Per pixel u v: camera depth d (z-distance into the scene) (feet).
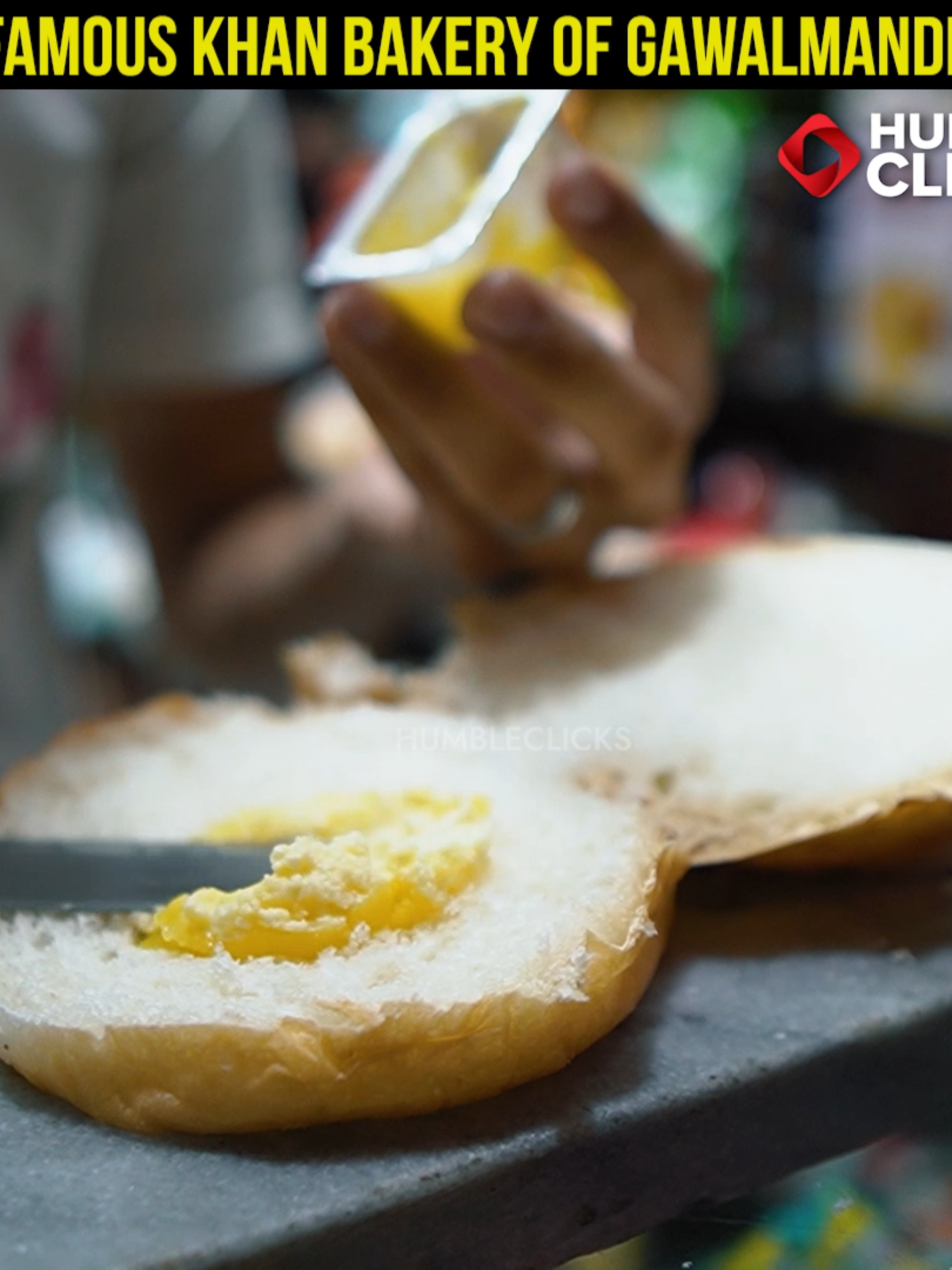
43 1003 1.15
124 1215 1.08
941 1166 1.18
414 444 1.54
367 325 1.41
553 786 1.30
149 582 2.67
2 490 1.99
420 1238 1.10
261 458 2.42
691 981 1.24
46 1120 1.14
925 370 2.14
